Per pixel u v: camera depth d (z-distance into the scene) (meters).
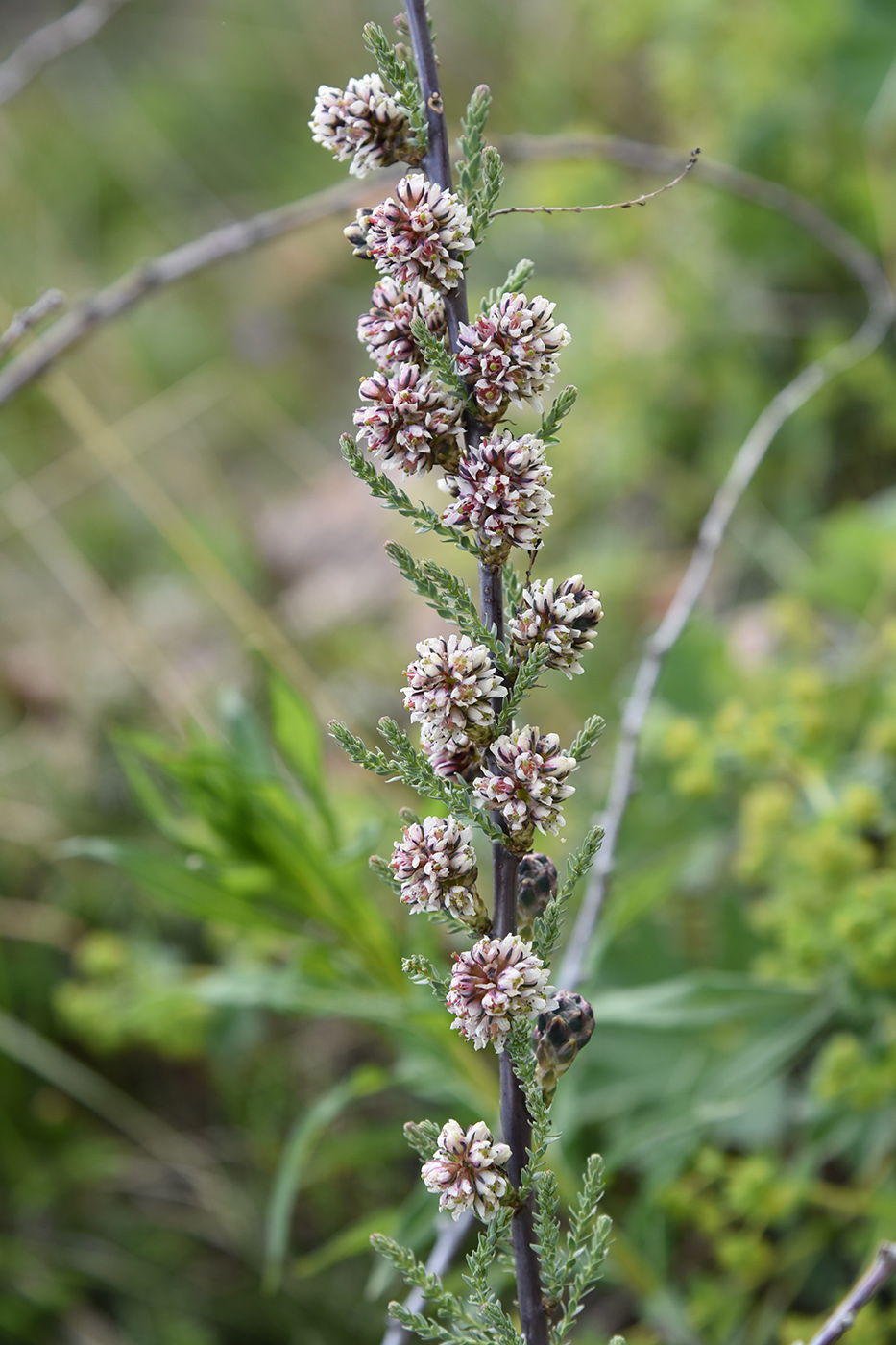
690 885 1.14
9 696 1.46
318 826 0.92
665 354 1.54
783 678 1.11
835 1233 0.94
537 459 0.56
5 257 2.13
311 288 2.21
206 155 2.45
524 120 1.96
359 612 1.54
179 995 0.88
